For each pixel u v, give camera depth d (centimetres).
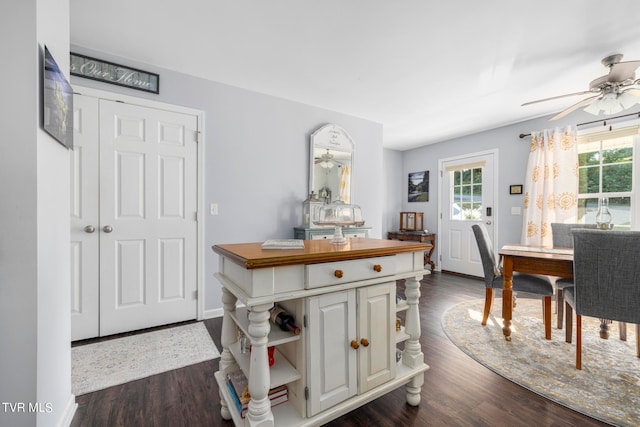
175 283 257
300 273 118
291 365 128
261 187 302
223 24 194
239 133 288
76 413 144
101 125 227
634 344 218
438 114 363
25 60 101
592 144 329
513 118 377
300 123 328
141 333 237
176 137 256
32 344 102
